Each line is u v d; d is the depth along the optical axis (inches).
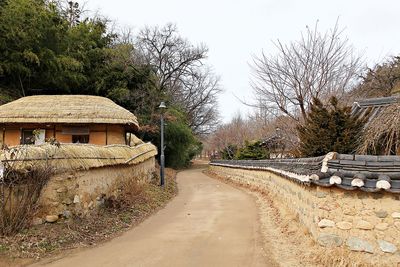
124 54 1226.0
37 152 297.6
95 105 653.3
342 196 219.8
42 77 855.1
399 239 202.4
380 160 219.3
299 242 281.0
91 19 1282.0
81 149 356.5
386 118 308.3
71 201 320.8
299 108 700.7
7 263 238.2
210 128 2015.3
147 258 262.1
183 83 1691.7
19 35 718.5
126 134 727.7
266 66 698.8
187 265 246.5
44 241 274.4
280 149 1035.9
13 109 621.0
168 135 1469.0
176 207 527.5
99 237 315.6
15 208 280.5
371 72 885.2
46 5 935.0
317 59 648.4
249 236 329.7
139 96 1232.8
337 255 213.9
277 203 478.3
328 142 419.5
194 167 1968.5
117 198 429.4
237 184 904.9
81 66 998.4
